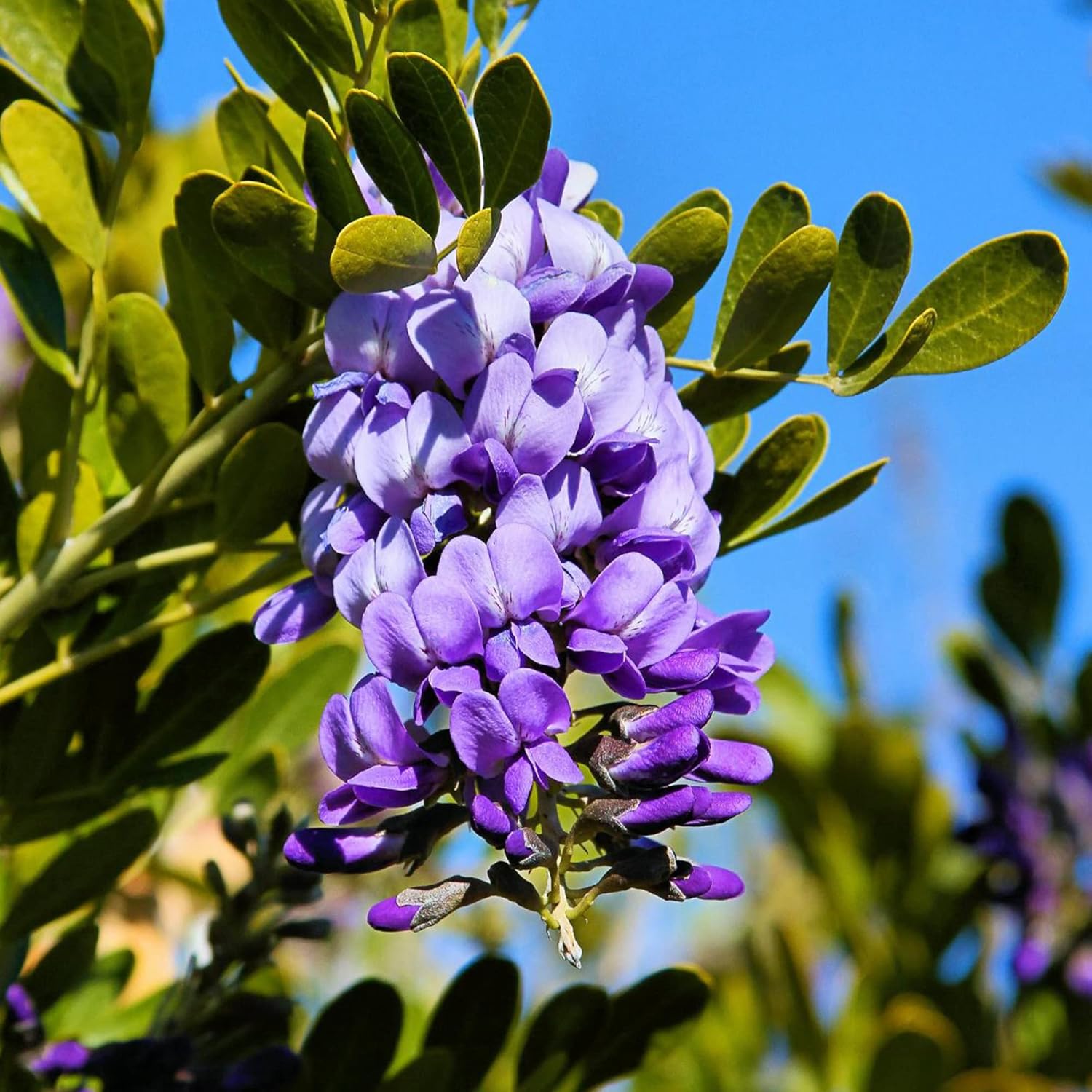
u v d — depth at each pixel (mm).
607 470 429
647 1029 514
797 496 485
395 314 436
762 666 434
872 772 852
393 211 450
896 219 457
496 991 510
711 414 483
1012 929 828
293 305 469
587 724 593
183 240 462
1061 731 818
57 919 500
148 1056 487
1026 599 838
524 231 444
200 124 643
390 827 420
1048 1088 733
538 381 425
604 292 435
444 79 426
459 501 425
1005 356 458
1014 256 454
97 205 482
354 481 438
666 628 422
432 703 417
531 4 489
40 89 484
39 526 483
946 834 844
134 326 490
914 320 448
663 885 414
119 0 467
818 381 469
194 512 504
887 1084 726
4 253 483
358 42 469
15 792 497
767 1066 818
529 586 415
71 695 497
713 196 484
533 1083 509
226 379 482
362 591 424
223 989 511
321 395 432
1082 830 796
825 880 841
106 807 501
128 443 497
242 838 518
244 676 508
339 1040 501
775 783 857
